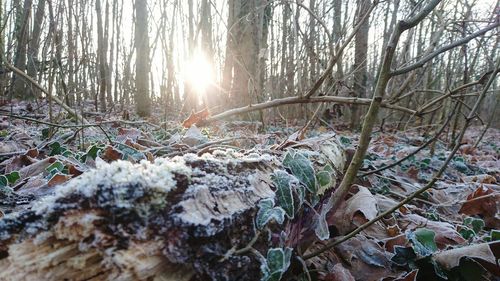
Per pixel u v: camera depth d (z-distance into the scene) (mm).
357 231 1223
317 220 1229
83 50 3852
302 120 6062
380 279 1275
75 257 674
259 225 883
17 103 6406
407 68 1215
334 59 2555
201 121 3094
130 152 2104
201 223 718
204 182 833
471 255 1260
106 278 678
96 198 677
